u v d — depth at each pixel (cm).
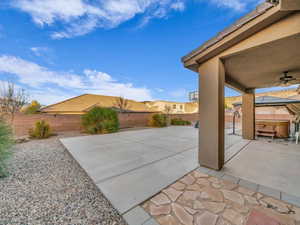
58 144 611
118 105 1561
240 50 268
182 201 203
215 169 313
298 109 682
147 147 534
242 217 170
